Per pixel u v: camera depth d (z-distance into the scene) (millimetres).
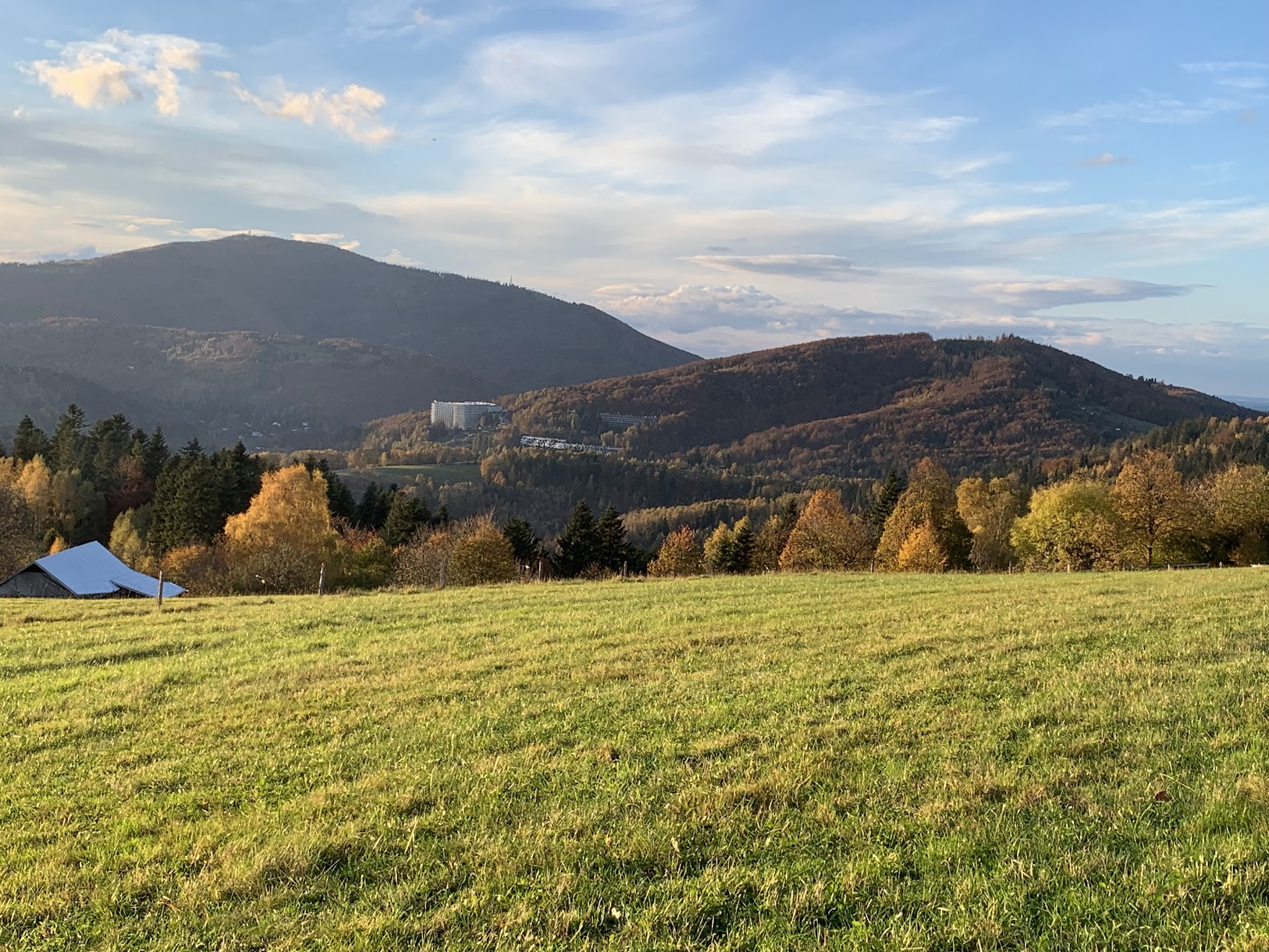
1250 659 12352
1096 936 5512
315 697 13219
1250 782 7531
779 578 33000
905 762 8797
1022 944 5504
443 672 14570
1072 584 26188
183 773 9891
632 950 5730
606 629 18438
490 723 11281
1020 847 6730
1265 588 21719
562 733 10641
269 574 55719
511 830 7727
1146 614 17125
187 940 6234
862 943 5621
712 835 7387
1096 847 6668
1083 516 62062
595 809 8047
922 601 21906
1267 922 5496
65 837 8195
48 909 6746
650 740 10133
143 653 17719
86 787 9578
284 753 10453
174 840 7977
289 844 7555
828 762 8938
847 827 7328
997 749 9055
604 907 6309
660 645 16156
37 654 17516
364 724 11602
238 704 13031
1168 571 32719
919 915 5926
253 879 6992
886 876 6473
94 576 45875
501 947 5844
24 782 9781
